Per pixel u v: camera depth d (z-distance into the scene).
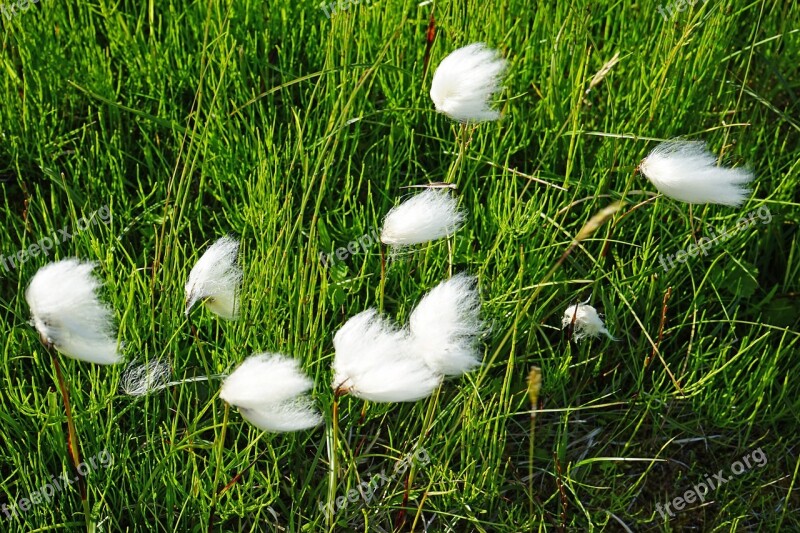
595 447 0.91
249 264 0.91
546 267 0.93
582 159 0.95
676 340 0.94
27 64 0.97
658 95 0.94
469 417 0.87
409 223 0.83
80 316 0.77
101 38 1.02
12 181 0.97
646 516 0.90
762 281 0.97
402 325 0.90
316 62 1.00
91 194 0.94
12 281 0.92
